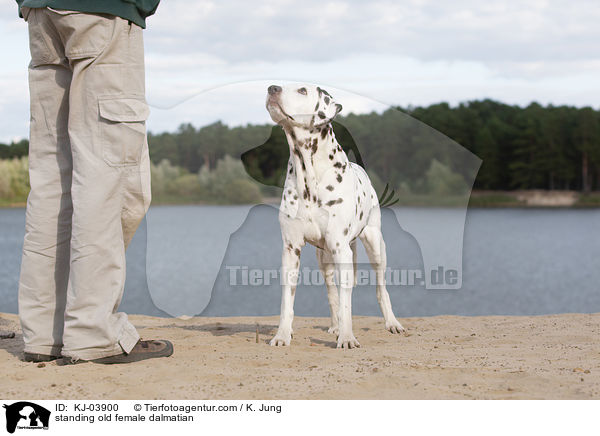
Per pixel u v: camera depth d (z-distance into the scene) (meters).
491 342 4.20
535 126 55.66
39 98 3.30
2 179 38.56
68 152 3.33
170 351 3.50
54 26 3.14
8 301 9.30
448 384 2.88
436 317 5.68
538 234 26.77
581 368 3.19
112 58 3.05
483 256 17.86
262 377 3.02
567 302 9.62
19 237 20.73
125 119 3.07
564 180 56.31
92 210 3.06
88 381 2.88
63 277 3.38
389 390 2.78
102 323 3.13
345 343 3.96
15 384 2.84
